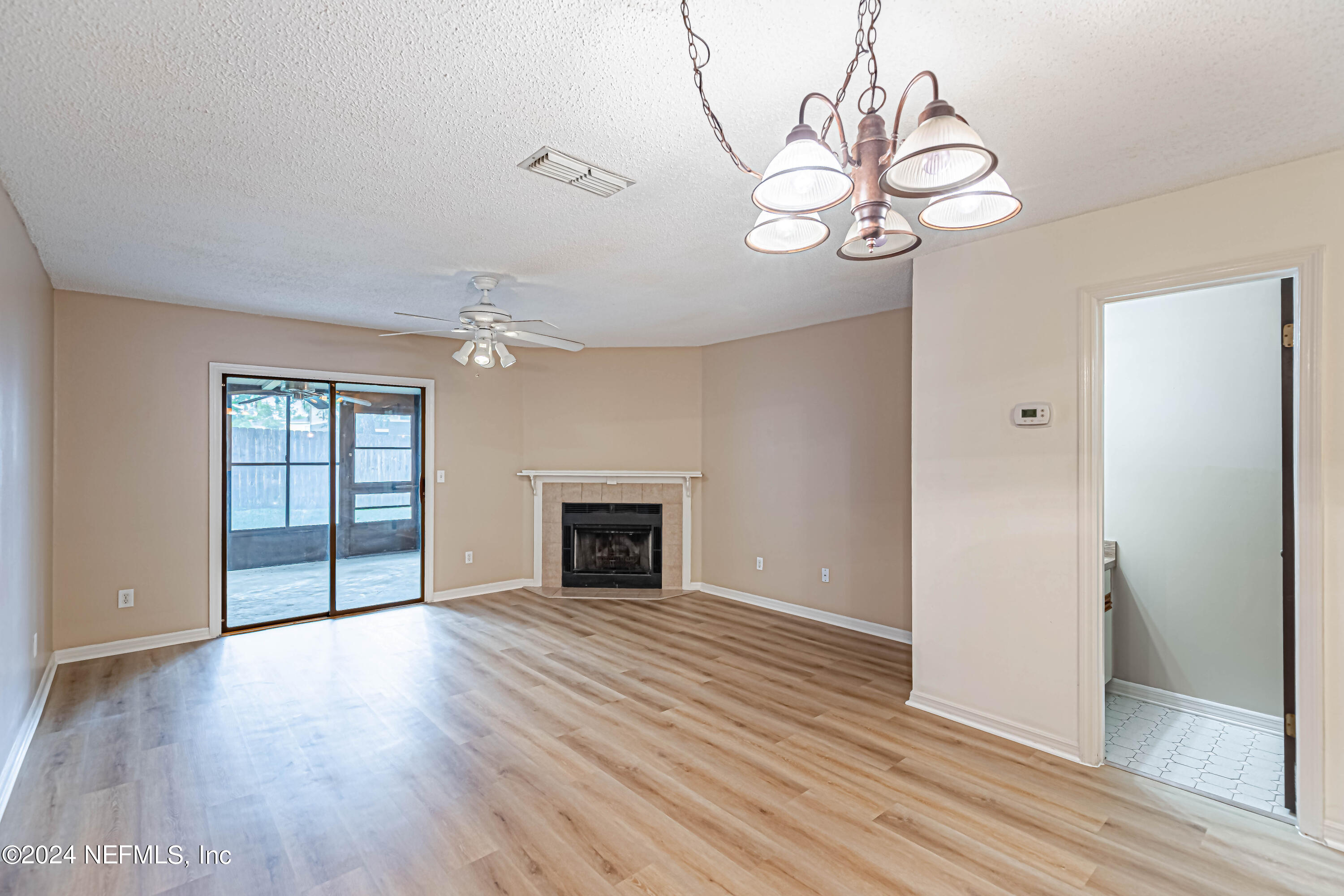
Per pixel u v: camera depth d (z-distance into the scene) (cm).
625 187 251
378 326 528
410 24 153
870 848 223
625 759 287
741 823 238
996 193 132
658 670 401
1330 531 225
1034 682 299
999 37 159
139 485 436
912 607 359
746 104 191
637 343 611
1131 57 168
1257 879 207
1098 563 281
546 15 149
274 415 508
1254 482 331
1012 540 306
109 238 308
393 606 557
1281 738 313
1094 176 243
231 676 389
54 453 402
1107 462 378
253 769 277
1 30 153
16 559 283
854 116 198
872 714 335
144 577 438
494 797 255
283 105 191
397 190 254
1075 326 285
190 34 156
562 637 471
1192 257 254
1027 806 250
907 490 461
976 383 318
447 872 210
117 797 255
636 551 636
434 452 578
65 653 409
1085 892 201
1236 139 215
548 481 629
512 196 260
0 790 243
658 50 164
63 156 223
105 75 174
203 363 460
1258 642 328
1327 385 226
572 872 210
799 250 160
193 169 235
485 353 409
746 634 480
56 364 404
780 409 550
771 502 557
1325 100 190
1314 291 227
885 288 409
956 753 292
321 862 215
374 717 330
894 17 151
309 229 297
